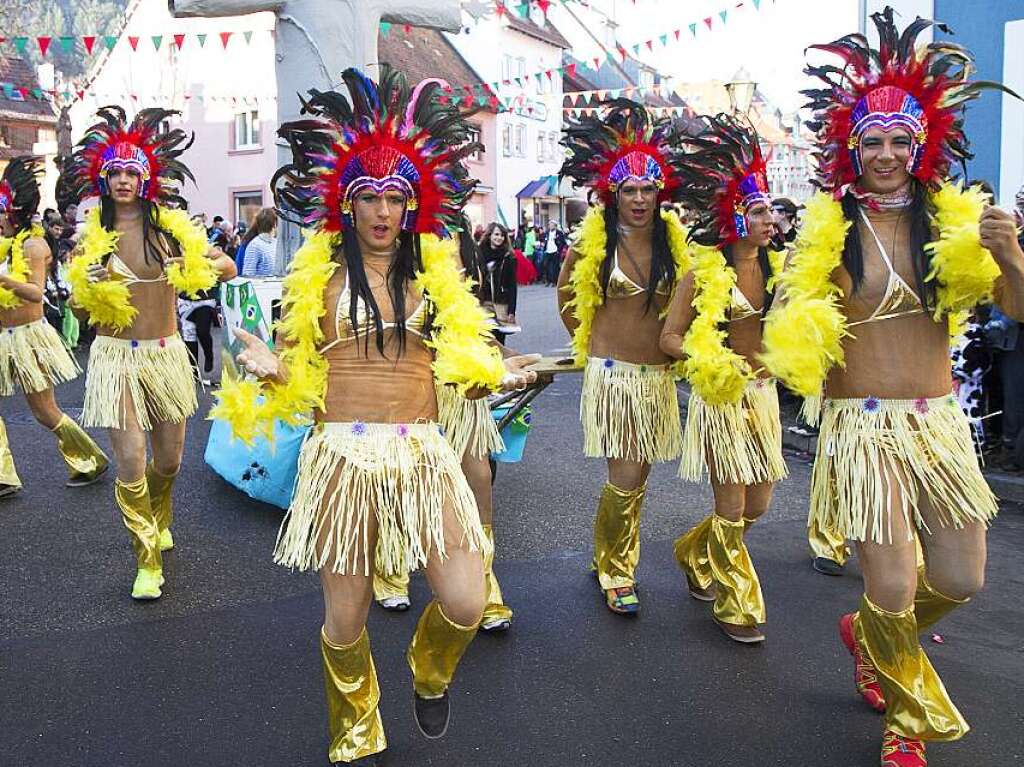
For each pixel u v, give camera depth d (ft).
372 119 9.24
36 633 12.94
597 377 13.82
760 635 12.73
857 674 11.10
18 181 18.19
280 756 9.86
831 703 11.04
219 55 83.56
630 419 13.55
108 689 11.32
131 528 14.23
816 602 14.20
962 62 9.64
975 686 11.46
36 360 19.48
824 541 15.43
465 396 9.34
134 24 84.64
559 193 113.50
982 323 20.68
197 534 17.29
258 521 18.08
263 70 82.94
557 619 13.55
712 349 11.96
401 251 9.52
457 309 9.41
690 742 10.16
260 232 32.68
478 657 12.29
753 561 16.02
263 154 85.40
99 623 13.30
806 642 12.76
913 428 9.54
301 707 10.91
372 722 9.57
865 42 9.87
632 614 13.65
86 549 16.47
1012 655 12.35
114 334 14.42
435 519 8.97
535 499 19.76
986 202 9.88
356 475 9.06
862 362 9.71
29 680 11.55
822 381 10.04
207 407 28.40
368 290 9.21
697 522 18.19
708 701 11.09
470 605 8.87
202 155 87.30
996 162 26.99
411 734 10.32
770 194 12.74
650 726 10.50
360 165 9.13
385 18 23.67
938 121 9.53
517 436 18.51
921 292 9.46
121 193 14.26
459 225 9.82
